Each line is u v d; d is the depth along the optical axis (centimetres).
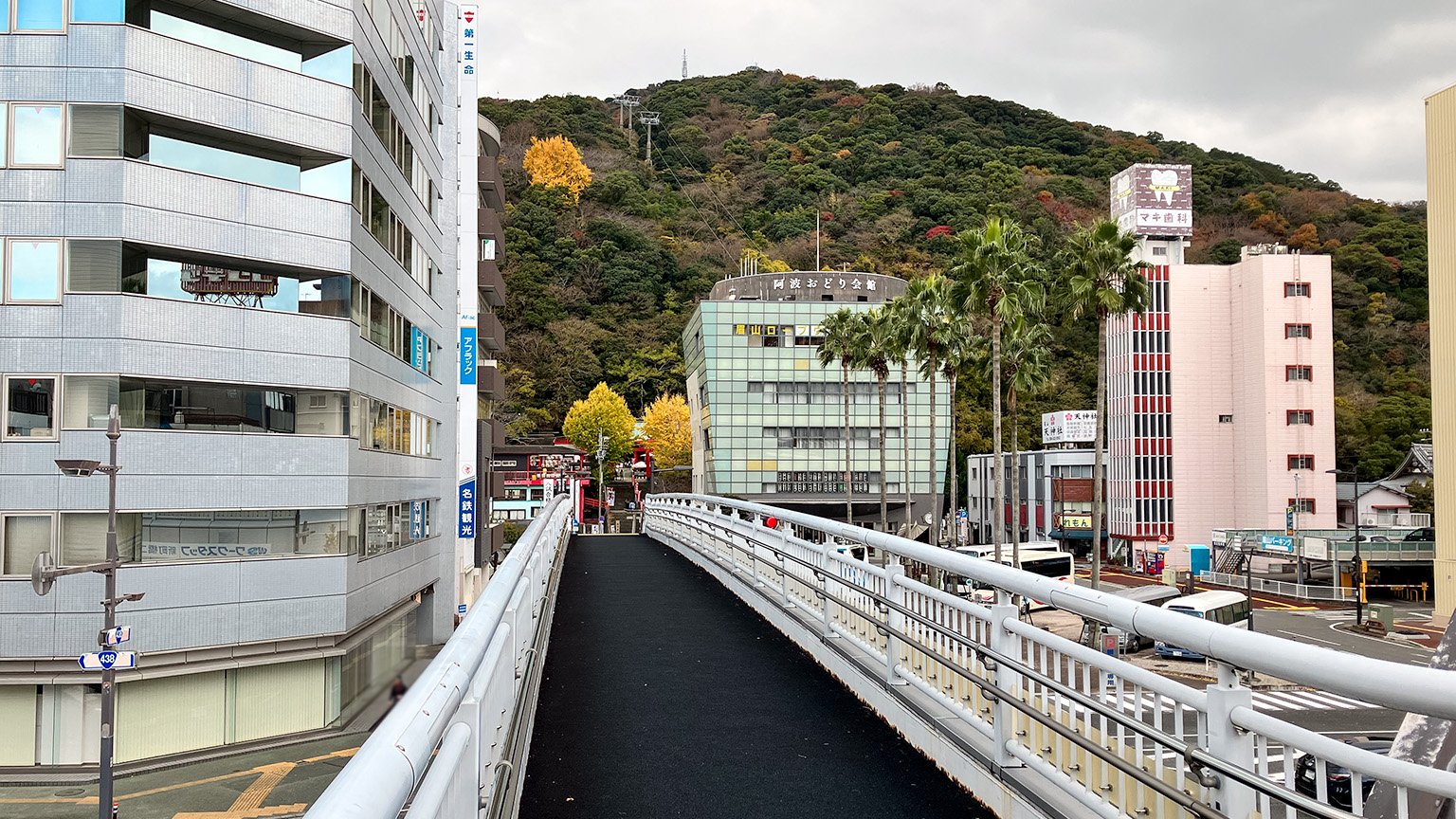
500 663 396
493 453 4866
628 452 9538
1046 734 422
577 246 11325
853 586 734
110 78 1933
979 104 16850
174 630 1942
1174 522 7081
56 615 1861
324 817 124
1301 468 6688
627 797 492
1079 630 3419
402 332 2834
